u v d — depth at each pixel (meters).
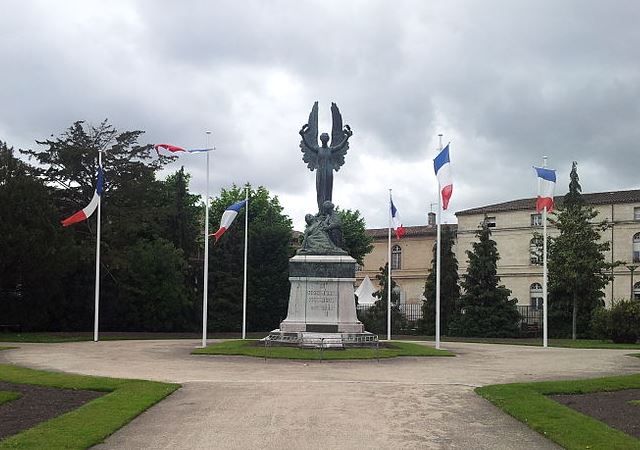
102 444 12.62
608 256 76.19
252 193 82.62
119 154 60.31
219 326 64.88
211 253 67.50
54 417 14.98
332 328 34.19
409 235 91.38
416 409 16.17
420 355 31.19
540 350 37.06
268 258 67.69
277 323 67.38
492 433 13.77
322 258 34.88
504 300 62.22
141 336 51.12
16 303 51.75
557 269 57.16
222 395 17.81
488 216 84.25
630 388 20.09
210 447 12.38
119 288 58.59
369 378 21.81
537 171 40.75
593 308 57.88
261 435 13.34
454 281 66.75
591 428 13.83
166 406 16.31
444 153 38.19
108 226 57.53
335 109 39.41
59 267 49.25
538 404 16.39
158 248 60.22
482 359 30.17
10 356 29.80
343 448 12.42
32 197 48.62
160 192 64.44
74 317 57.84
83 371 23.52
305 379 21.17
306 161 38.81
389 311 46.09
